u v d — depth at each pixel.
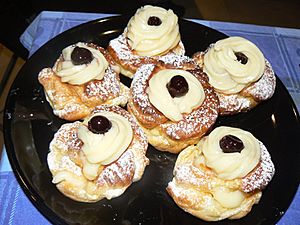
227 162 0.19
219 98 0.23
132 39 0.24
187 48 0.26
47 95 0.22
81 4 0.35
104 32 0.25
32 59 0.23
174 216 0.19
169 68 0.22
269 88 0.23
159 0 0.34
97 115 0.19
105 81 0.22
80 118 0.22
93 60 0.22
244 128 0.23
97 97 0.21
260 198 0.20
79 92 0.22
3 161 0.20
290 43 0.29
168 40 0.24
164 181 0.20
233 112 0.23
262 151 0.20
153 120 0.21
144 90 0.21
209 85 0.22
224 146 0.19
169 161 0.21
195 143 0.21
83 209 0.19
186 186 0.19
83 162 0.19
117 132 0.19
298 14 0.35
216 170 0.19
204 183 0.19
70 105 0.22
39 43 0.26
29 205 0.19
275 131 0.23
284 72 0.27
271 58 0.28
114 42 0.24
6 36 0.29
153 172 0.20
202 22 0.28
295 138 0.22
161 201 0.19
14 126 0.21
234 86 0.23
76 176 0.19
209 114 0.21
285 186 0.20
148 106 0.21
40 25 0.27
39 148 0.20
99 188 0.19
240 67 0.23
